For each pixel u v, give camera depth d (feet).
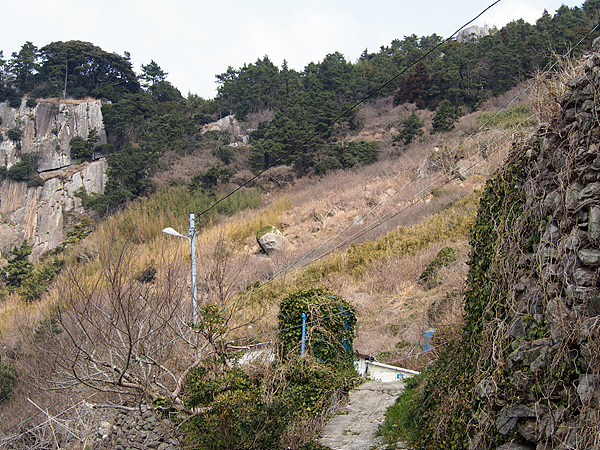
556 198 16.79
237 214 145.18
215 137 223.71
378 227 96.68
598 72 16.34
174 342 36.78
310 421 29.12
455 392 19.85
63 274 50.75
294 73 265.75
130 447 32.22
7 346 63.82
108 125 237.04
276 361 34.30
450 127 166.71
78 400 41.11
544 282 16.31
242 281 67.46
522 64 185.06
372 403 32.12
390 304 62.23
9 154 246.06
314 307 35.78
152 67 291.79
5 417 44.93
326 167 169.89
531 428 15.76
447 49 231.30
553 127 18.13
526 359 16.35
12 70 268.62
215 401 26.20
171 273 43.52
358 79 239.09
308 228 118.62
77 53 272.92
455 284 50.39
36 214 220.84
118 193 173.88
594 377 14.34
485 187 22.25
